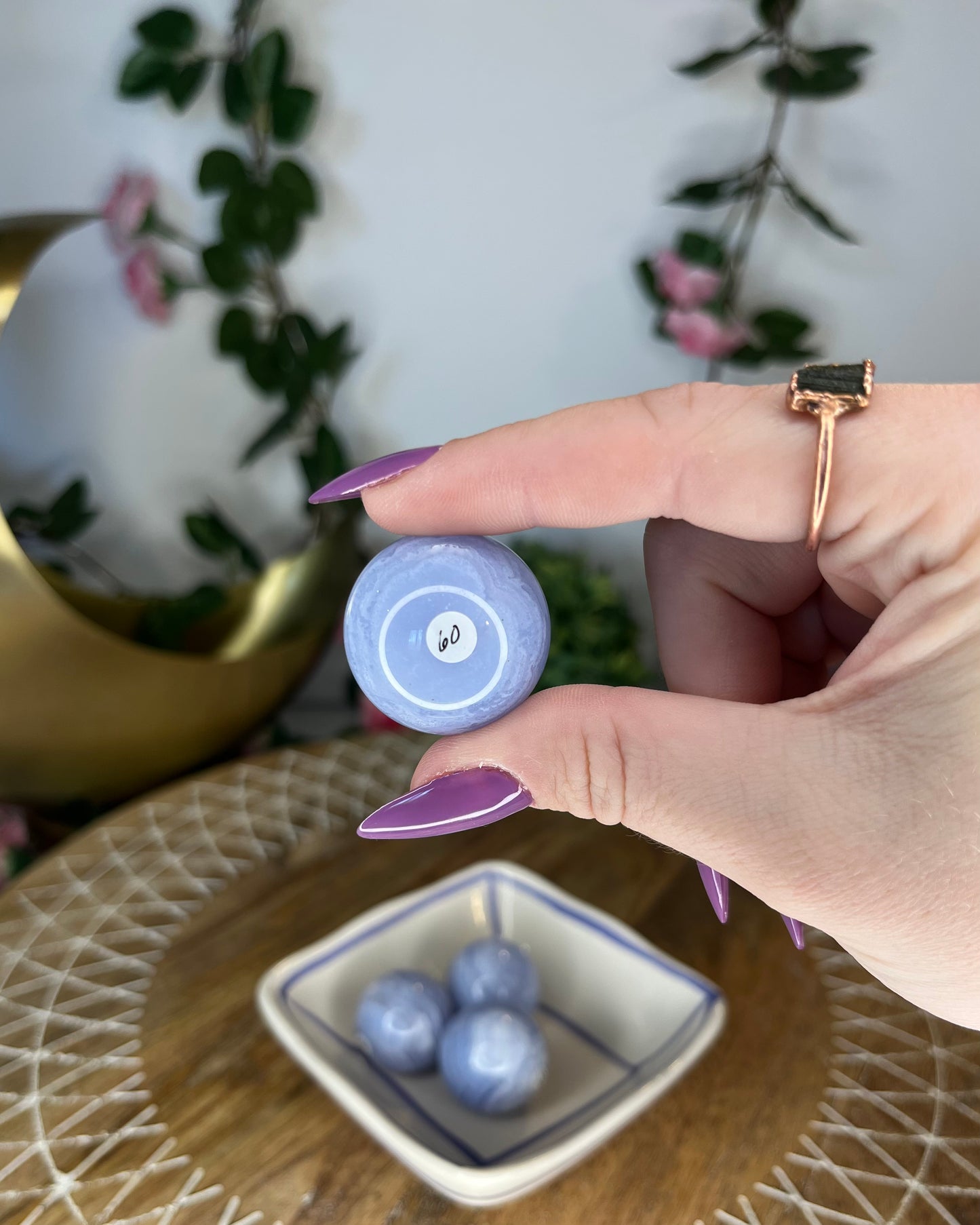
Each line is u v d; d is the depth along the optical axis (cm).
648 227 34
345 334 36
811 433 14
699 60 31
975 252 34
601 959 23
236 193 33
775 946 25
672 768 14
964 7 30
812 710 14
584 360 37
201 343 36
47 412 36
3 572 24
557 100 33
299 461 38
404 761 32
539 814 30
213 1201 18
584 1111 21
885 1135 20
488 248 35
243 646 36
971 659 13
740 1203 18
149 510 39
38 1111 20
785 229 34
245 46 31
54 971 24
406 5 31
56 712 27
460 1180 17
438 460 15
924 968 14
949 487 13
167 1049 22
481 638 14
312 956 22
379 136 33
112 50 32
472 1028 20
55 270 34
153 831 29
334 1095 19
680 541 19
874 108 32
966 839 13
